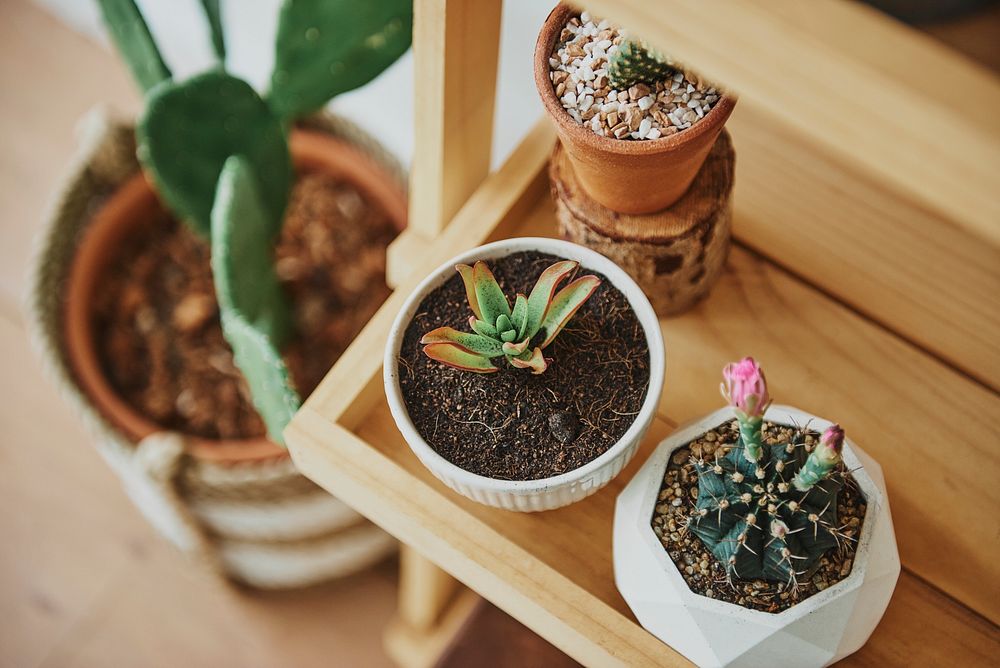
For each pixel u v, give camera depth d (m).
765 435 0.54
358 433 0.60
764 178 0.65
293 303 0.95
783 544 0.50
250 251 0.76
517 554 0.54
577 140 0.51
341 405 0.57
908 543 0.57
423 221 0.66
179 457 0.84
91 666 1.08
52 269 0.91
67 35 1.30
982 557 0.57
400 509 0.55
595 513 0.59
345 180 0.99
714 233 0.57
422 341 0.52
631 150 0.51
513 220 0.63
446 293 0.56
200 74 0.75
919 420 0.59
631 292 0.55
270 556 0.98
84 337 0.91
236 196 0.72
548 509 0.55
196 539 0.93
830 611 0.51
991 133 0.37
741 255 0.64
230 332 0.65
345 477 0.56
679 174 0.54
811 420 0.54
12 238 1.22
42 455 1.16
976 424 0.59
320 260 0.97
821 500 0.51
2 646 1.09
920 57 0.38
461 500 0.59
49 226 0.92
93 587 1.11
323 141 0.97
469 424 0.54
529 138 0.63
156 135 0.76
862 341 0.61
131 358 0.94
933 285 0.62
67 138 1.26
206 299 0.96
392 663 1.08
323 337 0.94
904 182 0.39
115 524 1.14
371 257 0.97
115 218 0.95
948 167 0.38
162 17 1.18
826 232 0.63
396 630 1.07
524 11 0.77
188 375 0.93
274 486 0.86
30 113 1.27
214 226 0.71
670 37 0.40
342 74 0.78
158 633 1.10
